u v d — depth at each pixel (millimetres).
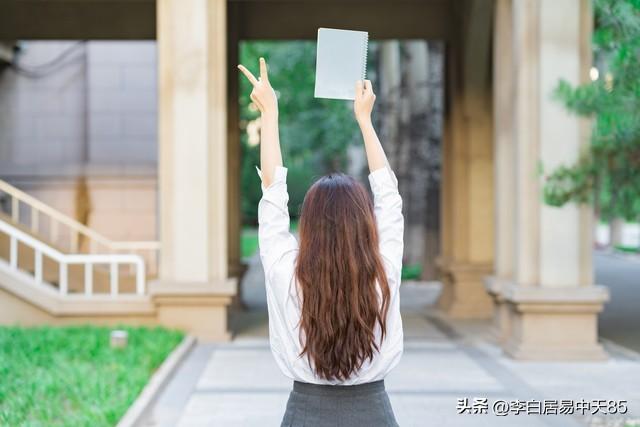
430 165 18172
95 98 15898
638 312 13453
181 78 9758
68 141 15898
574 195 7738
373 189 2664
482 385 7457
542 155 8664
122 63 15938
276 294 2504
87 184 15602
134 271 15352
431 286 17328
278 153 2654
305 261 2455
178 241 9758
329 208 2482
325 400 2449
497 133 9805
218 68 9930
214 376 7816
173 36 9766
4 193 15305
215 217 9891
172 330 9508
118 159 15828
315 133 28938
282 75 27844
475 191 12875
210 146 9852
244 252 30562
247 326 11445
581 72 8734
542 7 8656
